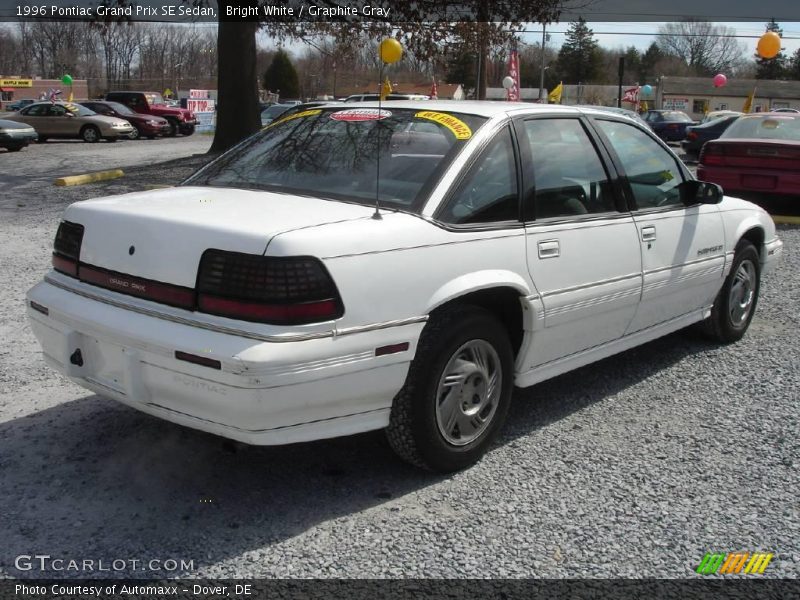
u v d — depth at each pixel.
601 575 2.97
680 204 5.06
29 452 3.82
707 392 4.91
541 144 4.13
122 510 3.33
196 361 2.98
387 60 3.88
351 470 3.74
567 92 72.25
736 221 5.60
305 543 3.12
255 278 2.95
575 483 3.68
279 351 2.92
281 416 3.03
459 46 19.42
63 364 3.52
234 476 3.65
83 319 3.34
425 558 3.04
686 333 6.03
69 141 29.98
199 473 3.67
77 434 4.03
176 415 3.18
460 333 3.53
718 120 25.20
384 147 3.87
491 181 3.79
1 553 3.00
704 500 3.55
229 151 4.44
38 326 3.67
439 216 3.51
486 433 3.83
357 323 3.12
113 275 3.34
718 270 5.38
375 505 3.43
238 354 2.89
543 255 3.92
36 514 3.27
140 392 3.22
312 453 3.90
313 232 3.07
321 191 3.71
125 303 3.26
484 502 3.48
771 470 3.86
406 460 3.61
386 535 3.20
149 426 4.16
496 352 3.78
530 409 4.59
